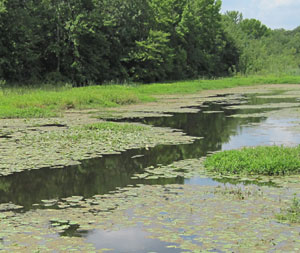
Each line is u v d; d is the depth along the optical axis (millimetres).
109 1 46000
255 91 37656
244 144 12227
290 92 35938
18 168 9406
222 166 8953
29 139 12852
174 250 5117
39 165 9688
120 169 9367
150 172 9023
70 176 8820
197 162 9914
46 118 18312
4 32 36625
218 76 60781
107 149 11477
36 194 7605
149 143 12422
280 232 5555
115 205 6824
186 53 54719
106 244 5336
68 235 5613
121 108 23172
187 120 17906
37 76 39125
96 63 42250
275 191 7453
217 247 5121
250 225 5812
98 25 41250
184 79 54812
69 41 40281
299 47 97938
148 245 5281
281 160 8859
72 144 12102
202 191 7535
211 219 6070
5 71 36625
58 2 40562
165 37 49094
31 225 5984
